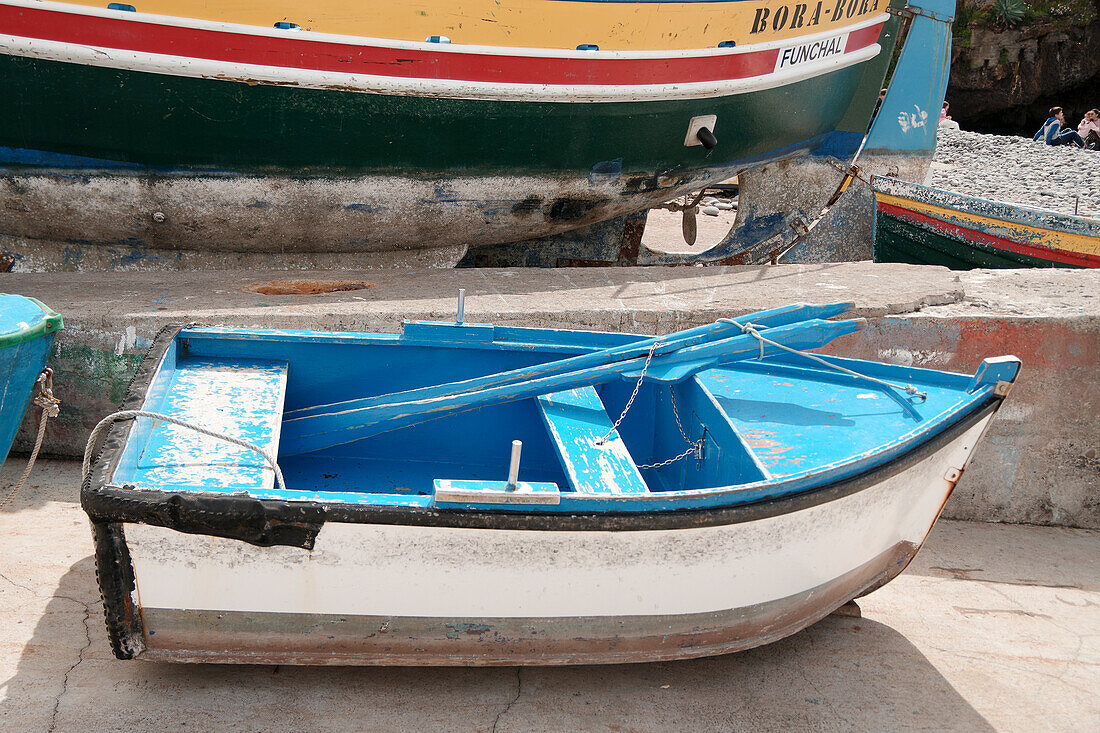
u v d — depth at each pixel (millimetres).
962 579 4148
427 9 5242
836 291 5223
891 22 7488
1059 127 19406
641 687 3131
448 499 2600
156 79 5082
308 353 3803
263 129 5391
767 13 6301
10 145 5227
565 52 5637
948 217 7906
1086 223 7453
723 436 3379
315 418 3648
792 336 3531
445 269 5953
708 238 11273
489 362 3934
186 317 4398
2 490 4129
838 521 3041
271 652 2775
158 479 2730
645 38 5824
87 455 2826
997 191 13828
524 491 2664
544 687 3084
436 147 5750
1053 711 3178
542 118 5852
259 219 5832
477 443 4023
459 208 6145
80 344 4355
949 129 19891
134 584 2607
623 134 6191
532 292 5223
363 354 3848
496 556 2691
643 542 2748
